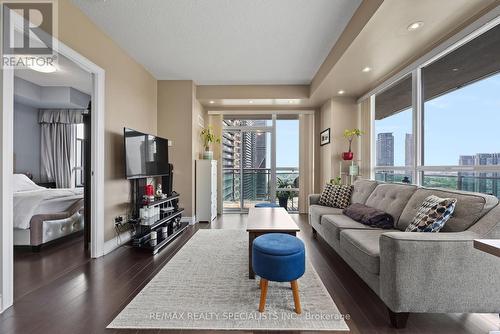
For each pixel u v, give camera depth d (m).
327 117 4.95
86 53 2.61
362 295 1.96
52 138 5.49
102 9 2.50
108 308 1.75
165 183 4.10
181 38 3.07
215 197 5.10
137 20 2.69
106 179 2.94
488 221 1.61
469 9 2.07
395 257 1.52
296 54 3.51
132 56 3.56
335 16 2.62
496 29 2.12
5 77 1.74
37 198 3.12
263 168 5.93
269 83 4.74
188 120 4.54
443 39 2.54
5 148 1.74
